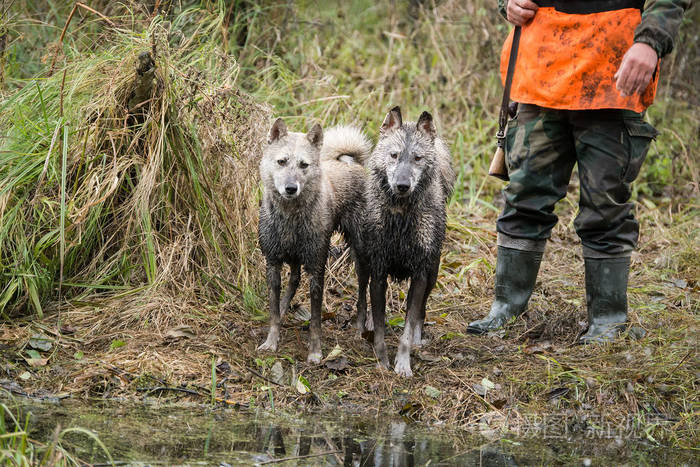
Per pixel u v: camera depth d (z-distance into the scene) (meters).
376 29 21.23
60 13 14.43
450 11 19.56
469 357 9.23
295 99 15.17
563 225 14.51
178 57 11.50
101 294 9.95
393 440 7.32
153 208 10.35
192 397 8.19
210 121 10.88
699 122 18.19
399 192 8.45
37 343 8.77
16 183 9.84
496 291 10.22
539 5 9.12
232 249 10.82
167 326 9.42
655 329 9.74
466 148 16.92
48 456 5.83
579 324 10.05
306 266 9.35
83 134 10.13
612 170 9.02
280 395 8.34
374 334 9.42
